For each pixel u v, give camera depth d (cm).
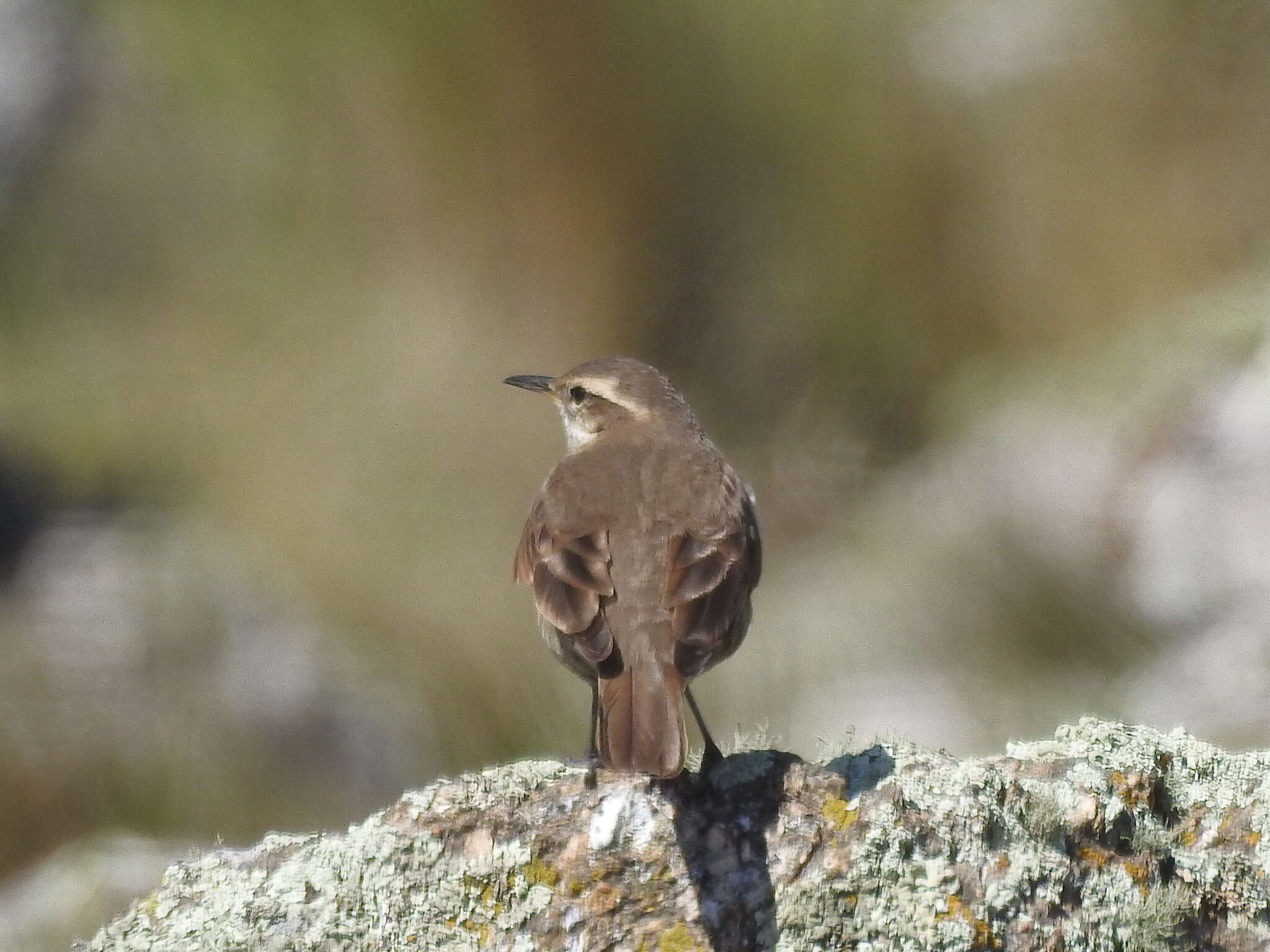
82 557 1573
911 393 1820
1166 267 1861
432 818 687
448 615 1514
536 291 1919
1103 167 1930
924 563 1477
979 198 1944
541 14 1923
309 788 1323
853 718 1307
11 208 2095
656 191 1933
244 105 2059
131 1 2175
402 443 1761
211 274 2017
